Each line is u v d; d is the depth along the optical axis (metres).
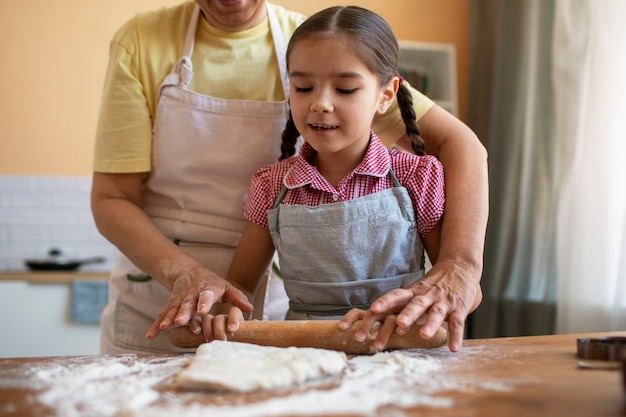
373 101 1.21
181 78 1.37
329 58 1.15
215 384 0.77
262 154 1.40
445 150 1.31
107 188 1.36
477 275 1.08
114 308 1.46
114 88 1.35
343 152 1.24
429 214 1.22
